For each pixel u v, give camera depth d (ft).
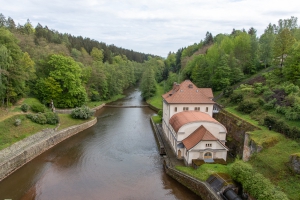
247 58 212.02
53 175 103.04
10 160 103.40
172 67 457.68
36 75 187.83
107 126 178.50
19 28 294.05
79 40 467.11
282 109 110.52
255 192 70.79
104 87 271.49
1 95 137.49
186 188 93.30
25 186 93.71
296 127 92.68
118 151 130.82
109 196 87.61
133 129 171.53
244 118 120.16
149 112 226.79
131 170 108.68
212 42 397.80
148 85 293.02
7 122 126.00
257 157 86.43
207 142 101.19
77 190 91.50
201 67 226.17
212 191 79.20
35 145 122.11
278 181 73.10
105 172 106.42
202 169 93.20
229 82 192.85
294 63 132.46
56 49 276.82
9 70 139.44
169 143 132.98
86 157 122.31
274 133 95.45
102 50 452.35
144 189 92.79
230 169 85.97
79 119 175.83
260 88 145.59
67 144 140.46
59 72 183.21
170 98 139.44
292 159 74.33
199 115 122.52
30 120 140.67
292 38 157.58
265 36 260.42
